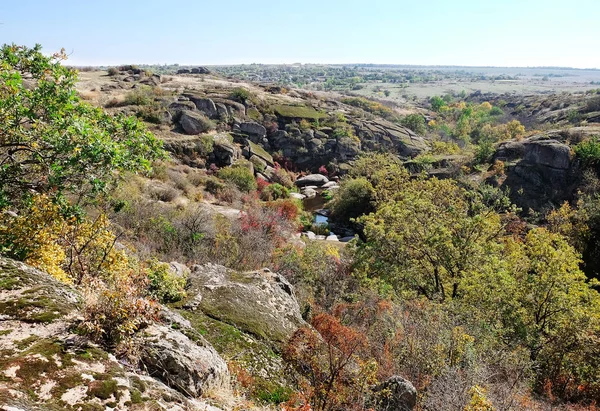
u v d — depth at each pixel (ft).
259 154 173.78
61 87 24.98
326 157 195.11
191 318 26.07
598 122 189.26
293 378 23.80
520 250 63.16
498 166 130.11
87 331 14.23
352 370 25.11
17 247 20.94
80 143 21.67
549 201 119.75
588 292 53.11
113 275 22.93
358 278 64.23
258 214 87.97
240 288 31.65
